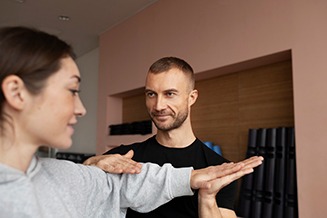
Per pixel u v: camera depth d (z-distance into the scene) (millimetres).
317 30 1546
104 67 3512
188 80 1142
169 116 1108
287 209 1707
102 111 3496
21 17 3207
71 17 3186
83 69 4570
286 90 1916
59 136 584
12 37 532
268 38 1780
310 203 1520
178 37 2467
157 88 1100
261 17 1831
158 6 2729
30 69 529
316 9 1560
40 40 558
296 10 1649
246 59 1901
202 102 2504
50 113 558
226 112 2303
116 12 3033
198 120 2525
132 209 1005
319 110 1511
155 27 2746
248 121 2139
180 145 1155
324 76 1500
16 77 521
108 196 880
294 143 1736
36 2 2867
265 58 1859
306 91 1574
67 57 591
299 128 1596
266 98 2035
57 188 677
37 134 565
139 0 2764
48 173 688
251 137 1984
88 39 3873
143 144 1232
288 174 1733
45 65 542
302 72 1599
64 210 642
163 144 1175
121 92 3178
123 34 3213
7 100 522
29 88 537
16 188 552
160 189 843
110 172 883
